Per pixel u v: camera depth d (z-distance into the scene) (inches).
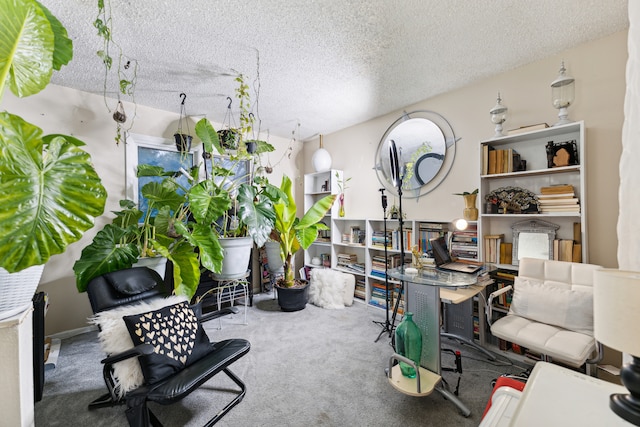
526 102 87.7
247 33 72.1
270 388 68.4
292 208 128.6
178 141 120.0
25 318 45.0
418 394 57.6
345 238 145.5
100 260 74.1
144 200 120.6
